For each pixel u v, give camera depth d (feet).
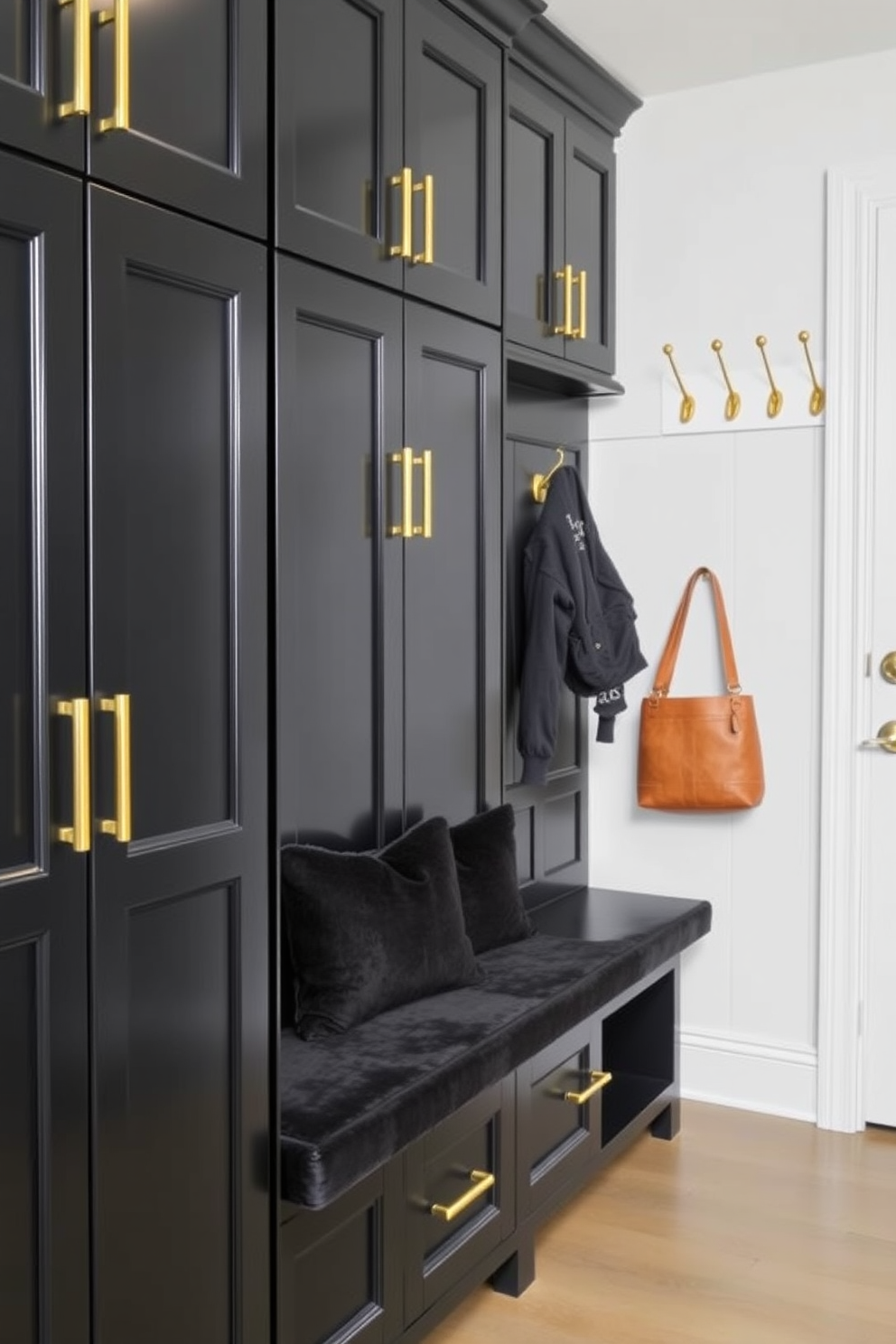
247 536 5.99
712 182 10.69
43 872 4.95
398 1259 6.82
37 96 4.86
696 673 10.98
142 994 5.46
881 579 10.24
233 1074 5.96
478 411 8.57
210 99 5.83
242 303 6.00
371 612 7.48
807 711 10.56
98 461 5.17
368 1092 6.39
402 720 7.77
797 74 10.34
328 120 6.85
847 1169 9.62
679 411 10.89
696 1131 10.40
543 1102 8.24
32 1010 4.97
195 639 5.74
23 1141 4.95
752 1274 8.09
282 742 6.69
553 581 9.75
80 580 5.11
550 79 9.57
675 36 9.75
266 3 6.19
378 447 7.41
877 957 10.34
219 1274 5.88
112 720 5.24
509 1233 7.77
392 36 7.40
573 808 11.17
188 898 5.70
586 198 10.41
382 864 7.40
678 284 10.87
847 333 10.19
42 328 4.90
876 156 10.11
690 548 10.94
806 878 10.60
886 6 9.27
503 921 8.78
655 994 10.28
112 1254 5.32
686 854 11.03
